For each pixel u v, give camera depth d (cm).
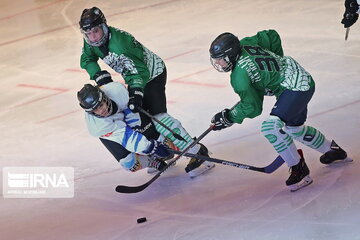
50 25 3222
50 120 2009
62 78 2409
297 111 1248
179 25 2809
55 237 1310
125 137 1313
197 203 1355
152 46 2567
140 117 1360
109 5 3425
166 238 1225
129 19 3066
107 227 1319
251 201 1311
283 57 1253
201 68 2241
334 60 2073
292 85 1227
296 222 1185
